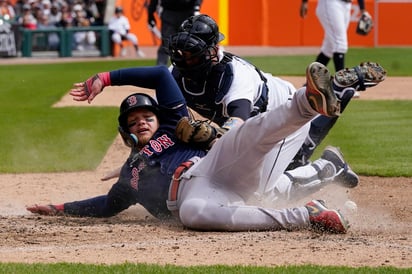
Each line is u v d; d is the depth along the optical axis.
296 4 97.81
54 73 64.44
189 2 49.66
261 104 22.12
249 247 18.08
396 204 25.22
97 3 91.38
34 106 46.69
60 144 36.59
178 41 21.03
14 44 84.75
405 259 17.09
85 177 30.59
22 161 33.06
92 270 15.93
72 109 45.22
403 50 89.06
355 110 44.66
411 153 34.22
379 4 97.88
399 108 45.44
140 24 98.06
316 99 17.98
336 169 22.92
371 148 35.19
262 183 21.00
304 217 19.58
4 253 17.88
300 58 77.06
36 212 22.88
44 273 15.71
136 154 21.20
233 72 21.52
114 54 86.19
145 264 16.41
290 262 16.78
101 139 37.47
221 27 97.69
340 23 49.00
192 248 18.06
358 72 22.70
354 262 16.81
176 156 20.89
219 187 20.05
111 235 19.69
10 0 91.62
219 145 19.75
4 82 58.09
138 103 20.91
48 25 87.25
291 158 21.64
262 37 98.12
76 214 22.58
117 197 21.75
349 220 22.03
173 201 20.45
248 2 97.75
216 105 21.81
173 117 21.22
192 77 21.55
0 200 26.42
